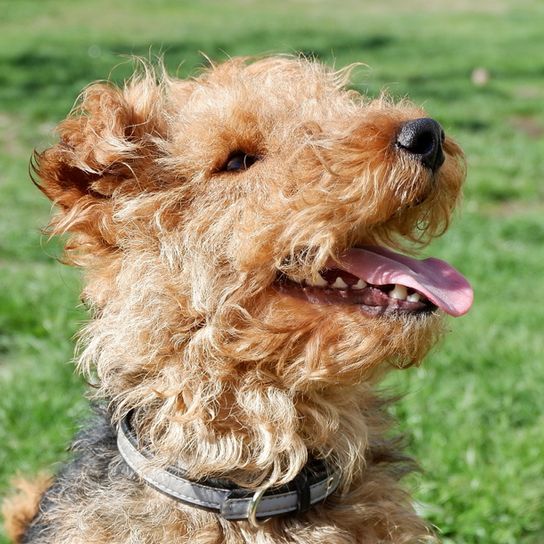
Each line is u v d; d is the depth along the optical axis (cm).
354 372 84
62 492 90
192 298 86
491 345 145
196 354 86
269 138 88
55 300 154
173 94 94
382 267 85
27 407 124
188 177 88
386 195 83
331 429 87
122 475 88
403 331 83
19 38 493
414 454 115
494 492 111
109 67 408
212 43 487
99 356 89
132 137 88
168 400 86
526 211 247
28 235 195
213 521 85
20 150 278
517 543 108
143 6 672
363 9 734
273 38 525
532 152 303
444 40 564
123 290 87
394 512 88
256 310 86
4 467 116
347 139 84
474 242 209
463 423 124
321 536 84
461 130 333
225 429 86
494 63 482
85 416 106
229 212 86
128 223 87
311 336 84
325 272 86
